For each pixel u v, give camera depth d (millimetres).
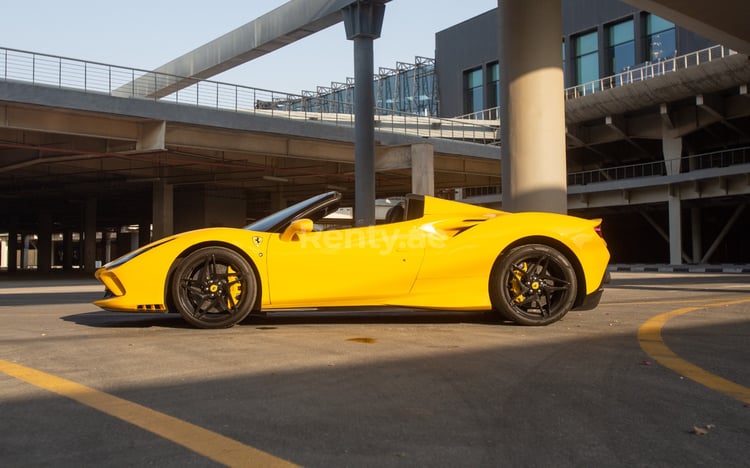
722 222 43125
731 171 31547
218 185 36406
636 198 37000
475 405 2818
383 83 70750
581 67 49000
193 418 2602
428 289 5355
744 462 2105
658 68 42875
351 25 27734
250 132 25094
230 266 5254
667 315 6328
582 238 5480
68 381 3262
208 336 4836
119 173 31188
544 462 2102
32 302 9531
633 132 40531
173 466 2047
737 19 15938
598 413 2693
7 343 4500
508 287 5414
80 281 24406
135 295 5148
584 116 40875
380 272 5281
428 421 2568
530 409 2754
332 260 5254
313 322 5723
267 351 4152
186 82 41750
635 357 3961
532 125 11156
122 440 2311
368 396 2971
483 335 4891
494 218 5551
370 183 26703
